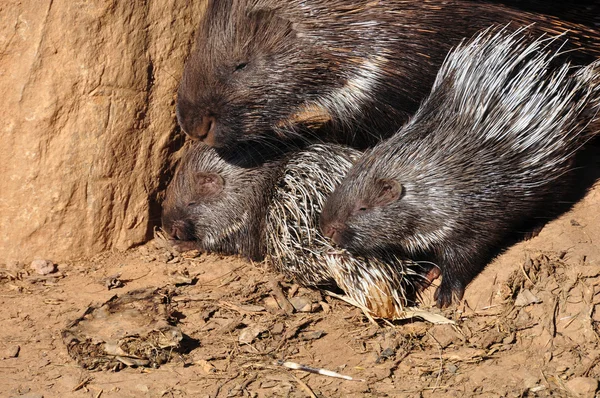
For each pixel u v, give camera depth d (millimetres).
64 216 10234
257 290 9430
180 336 8266
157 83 10391
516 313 8352
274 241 9797
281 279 9688
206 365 8086
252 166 10195
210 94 9188
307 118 9891
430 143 8805
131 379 7883
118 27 9953
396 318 8820
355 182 8875
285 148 10148
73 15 9742
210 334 8648
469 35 9422
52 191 10133
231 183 10250
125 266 10195
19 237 10219
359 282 9000
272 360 8156
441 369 7871
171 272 9930
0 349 8375
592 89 9305
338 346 8383
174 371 8023
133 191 10516
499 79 8805
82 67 9898
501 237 8805
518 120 8742
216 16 9250
